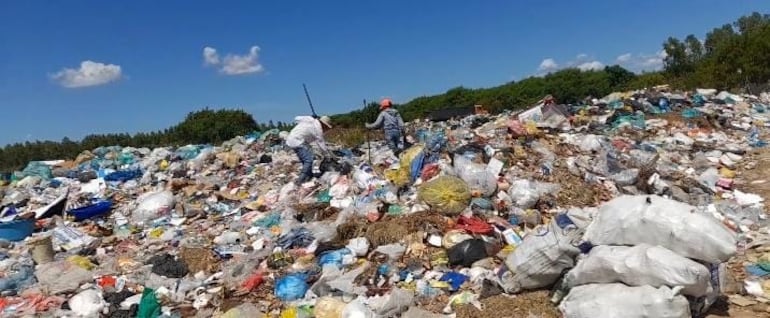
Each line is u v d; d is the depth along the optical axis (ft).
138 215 37.58
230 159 51.65
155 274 25.81
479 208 28.02
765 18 122.42
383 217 28.35
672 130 50.78
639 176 33.45
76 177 52.65
